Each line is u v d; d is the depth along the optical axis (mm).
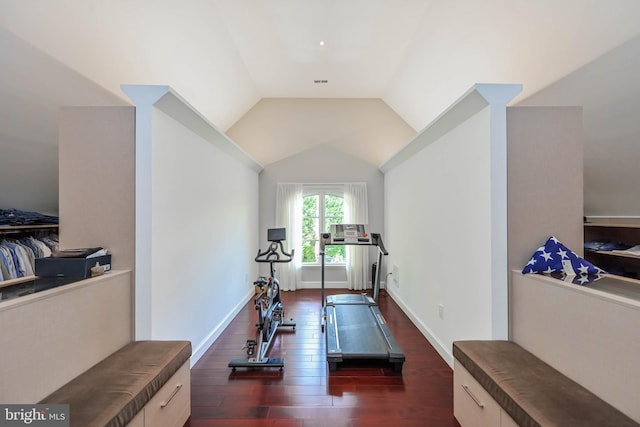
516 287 2117
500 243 2166
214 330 3490
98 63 2760
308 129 6047
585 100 2979
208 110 4898
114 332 2021
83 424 1256
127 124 2252
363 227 4801
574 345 1613
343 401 2277
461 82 3918
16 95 2621
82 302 1737
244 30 3844
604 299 1451
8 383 1309
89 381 1616
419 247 3783
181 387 1992
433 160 3316
